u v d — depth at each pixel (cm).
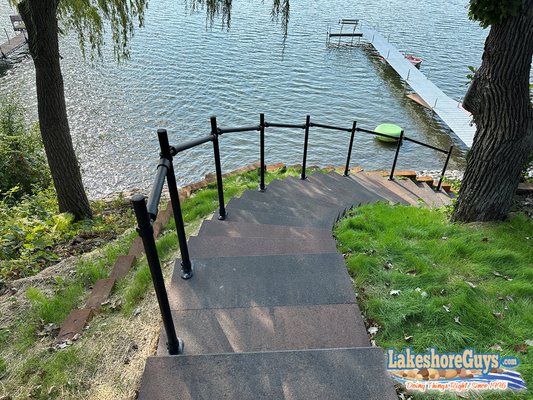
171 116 1608
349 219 405
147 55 2247
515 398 209
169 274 327
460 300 266
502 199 403
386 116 1716
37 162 843
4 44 2364
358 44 2677
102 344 261
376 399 193
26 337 275
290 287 273
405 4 3875
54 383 235
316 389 197
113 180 1204
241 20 3091
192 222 470
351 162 1358
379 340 246
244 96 1823
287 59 2330
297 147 1434
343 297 265
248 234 376
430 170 1285
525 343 240
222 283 276
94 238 538
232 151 1389
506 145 379
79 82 1852
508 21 343
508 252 326
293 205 487
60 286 347
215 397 194
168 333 218
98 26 614
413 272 309
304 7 3566
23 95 1756
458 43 2780
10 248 457
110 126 1505
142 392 197
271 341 234
